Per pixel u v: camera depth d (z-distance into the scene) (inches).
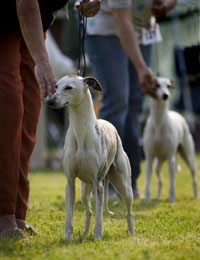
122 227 345.7
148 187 515.2
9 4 280.7
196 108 1202.0
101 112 476.1
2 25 282.2
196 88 1186.0
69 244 272.8
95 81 292.0
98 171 289.1
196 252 259.8
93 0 328.5
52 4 299.9
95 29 470.9
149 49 512.7
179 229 336.5
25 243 275.9
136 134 505.7
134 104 507.5
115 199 482.3
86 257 243.8
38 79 273.0
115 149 307.3
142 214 414.3
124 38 450.3
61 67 939.3
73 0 354.9
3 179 288.0
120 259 241.1
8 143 285.6
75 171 288.5
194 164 561.3
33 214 403.2
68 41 1157.7
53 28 1310.3
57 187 627.2
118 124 470.0
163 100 524.7
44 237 297.3
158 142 522.3
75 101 283.3
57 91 283.7
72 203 289.1
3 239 278.5
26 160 314.8
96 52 473.4
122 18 449.4
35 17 275.6
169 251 262.8
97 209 288.7
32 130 316.2
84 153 284.4
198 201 512.7
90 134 285.1
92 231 326.6
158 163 553.0
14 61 286.4
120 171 310.3
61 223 357.1
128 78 484.4
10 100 283.9
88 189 305.1
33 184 658.2
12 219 293.7
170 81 559.2
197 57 556.4
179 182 671.1
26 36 275.9
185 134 562.6
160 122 526.6
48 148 1177.4
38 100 316.5
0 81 283.7
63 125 1229.7
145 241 285.9
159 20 531.2
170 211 429.7
